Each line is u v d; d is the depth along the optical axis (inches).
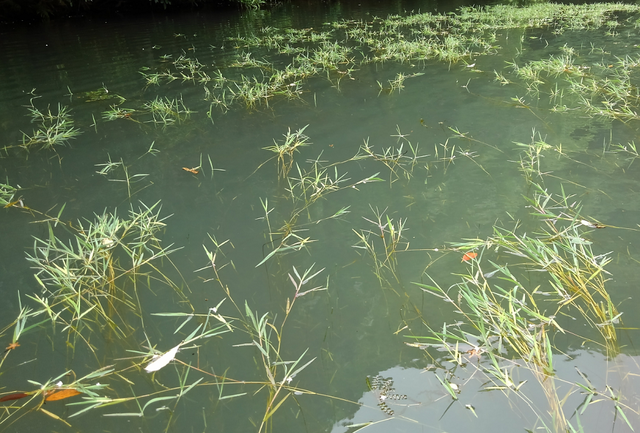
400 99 98.3
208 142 78.7
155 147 77.0
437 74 118.3
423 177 63.4
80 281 44.2
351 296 43.3
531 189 58.4
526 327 36.4
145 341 39.3
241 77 121.3
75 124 88.5
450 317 40.4
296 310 42.1
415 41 161.5
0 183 64.6
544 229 50.2
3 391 34.9
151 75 124.1
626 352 35.3
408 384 34.5
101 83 118.6
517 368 34.8
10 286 45.1
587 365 34.4
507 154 68.6
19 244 51.1
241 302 43.2
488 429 30.9
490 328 37.4
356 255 48.8
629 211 51.9
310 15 263.7
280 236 52.3
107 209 58.0
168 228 54.2
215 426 32.5
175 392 34.9
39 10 232.7
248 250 50.1
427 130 80.4
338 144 75.9
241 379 35.9
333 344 38.4
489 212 54.3
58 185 64.1
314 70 125.3
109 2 275.9
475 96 98.3
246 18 253.9
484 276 44.2
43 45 170.2
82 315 39.4
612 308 36.6
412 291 43.5
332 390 34.5
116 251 50.5
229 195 61.0
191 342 39.2
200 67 135.9
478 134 77.2
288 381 34.4
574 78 108.1
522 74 112.5
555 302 40.8
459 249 47.8
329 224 54.2
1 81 120.6
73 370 36.7
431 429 31.2
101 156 73.6
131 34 198.4
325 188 61.7
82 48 165.5
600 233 48.4
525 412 31.7
